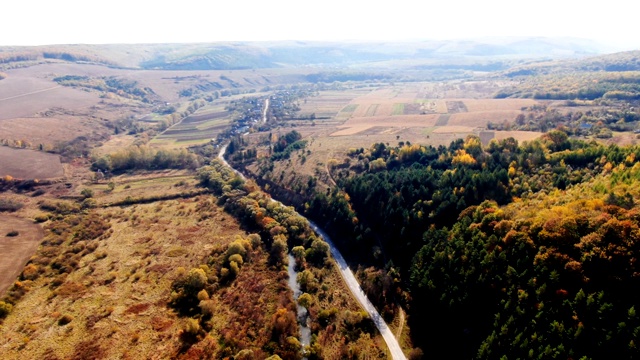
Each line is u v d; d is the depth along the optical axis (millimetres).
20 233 138125
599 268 74312
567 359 65250
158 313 99938
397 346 94188
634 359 60938
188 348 88812
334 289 116688
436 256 102125
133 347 88312
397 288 113688
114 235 141875
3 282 109750
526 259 84188
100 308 100938
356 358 89875
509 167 141000
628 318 65000
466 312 89438
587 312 69438
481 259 92812
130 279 114188
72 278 113875
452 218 123625
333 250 141000
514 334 75125
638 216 77250
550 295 75750
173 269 120062
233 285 114000
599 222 79812
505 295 84125
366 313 103875
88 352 86188
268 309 104625
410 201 140750
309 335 97812
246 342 91938
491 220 102500
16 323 94562
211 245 135875
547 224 86188
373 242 138250
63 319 95688
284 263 127812
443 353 88875
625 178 99875
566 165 133375
